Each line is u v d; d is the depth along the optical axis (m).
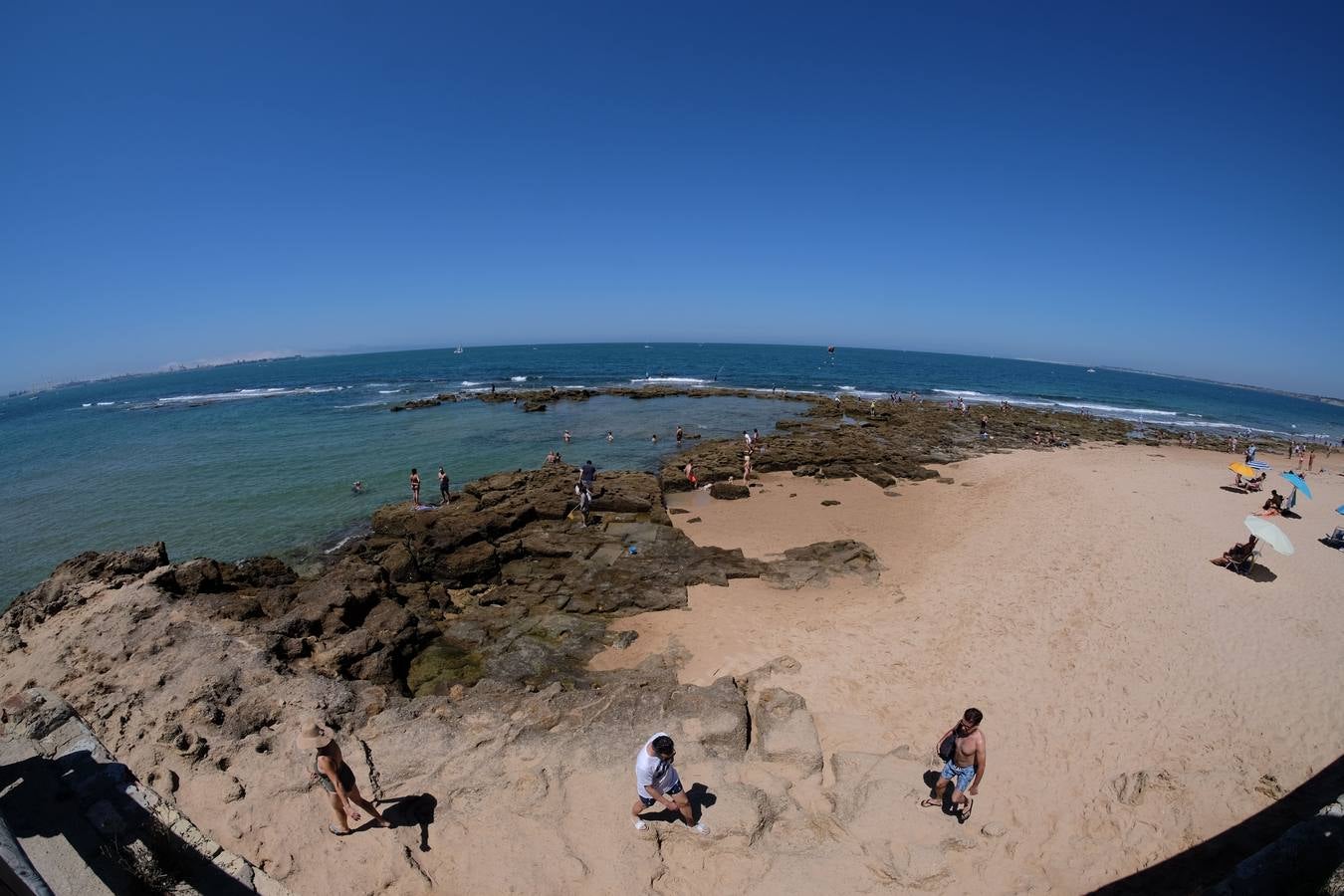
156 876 5.83
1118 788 8.09
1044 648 11.73
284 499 26.31
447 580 17.20
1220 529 18.56
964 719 7.06
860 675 10.92
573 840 6.97
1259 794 8.01
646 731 8.83
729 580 16.42
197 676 10.04
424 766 8.17
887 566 17.14
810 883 6.55
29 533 23.02
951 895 6.52
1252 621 12.60
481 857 6.77
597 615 14.59
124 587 13.59
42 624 12.84
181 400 75.94
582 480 22.69
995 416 49.00
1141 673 10.84
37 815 6.48
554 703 9.62
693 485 26.72
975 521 21.25
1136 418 61.84
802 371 106.50
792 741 8.66
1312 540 17.78
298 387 88.44
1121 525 19.02
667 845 6.95
